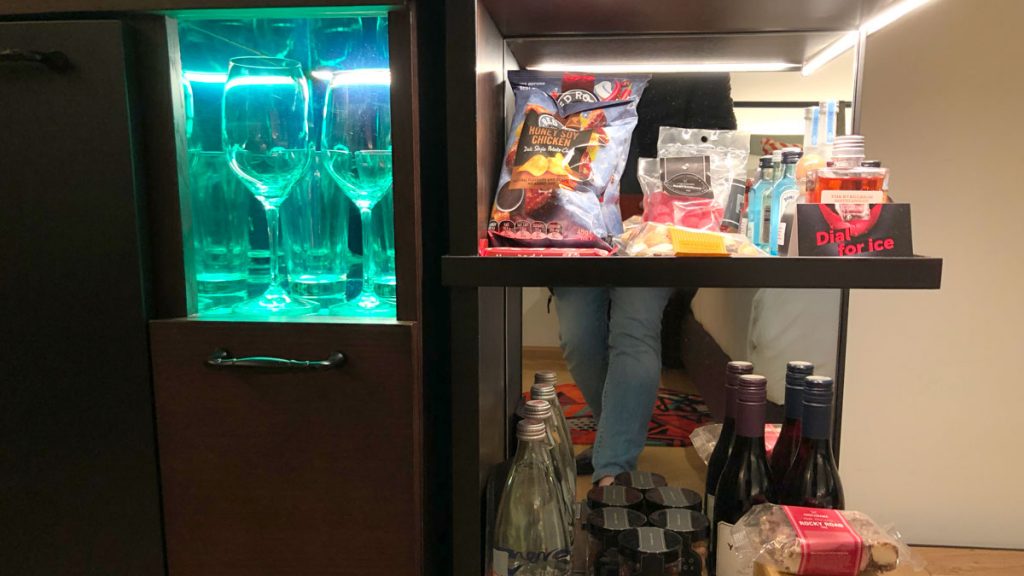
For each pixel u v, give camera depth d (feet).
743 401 2.78
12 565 2.51
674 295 3.44
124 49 2.23
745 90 3.35
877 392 4.42
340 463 2.36
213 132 2.62
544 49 3.44
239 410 2.36
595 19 3.07
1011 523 4.42
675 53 3.39
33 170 2.30
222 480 2.40
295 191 2.70
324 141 2.55
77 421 2.41
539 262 2.28
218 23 2.63
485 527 2.76
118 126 2.25
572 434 3.55
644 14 3.00
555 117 2.85
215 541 2.44
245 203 2.76
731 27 3.25
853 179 2.25
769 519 2.55
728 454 3.22
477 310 2.39
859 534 2.44
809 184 2.38
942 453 4.42
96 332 2.36
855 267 2.19
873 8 2.92
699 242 2.38
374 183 2.47
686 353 3.47
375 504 2.37
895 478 4.49
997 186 4.14
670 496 3.15
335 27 2.64
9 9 2.27
